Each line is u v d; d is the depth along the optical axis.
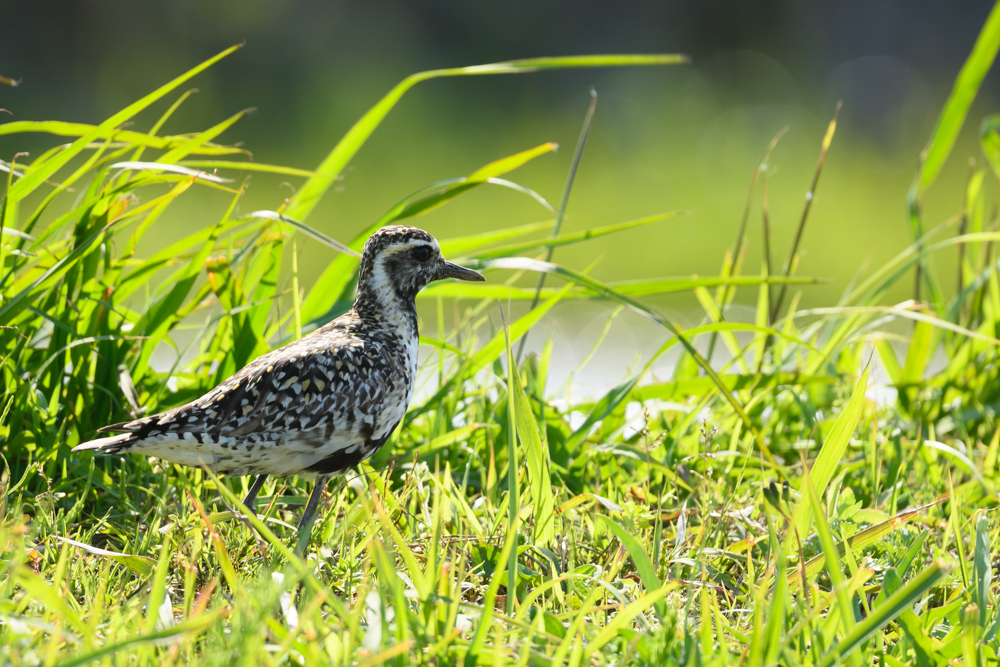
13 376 9.28
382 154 37.41
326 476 8.81
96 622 6.16
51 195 9.54
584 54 47.91
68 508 9.02
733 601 7.57
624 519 8.42
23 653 5.81
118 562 7.55
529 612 7.28
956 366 12.38
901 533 8.41
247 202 30.36
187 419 8.15
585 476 10.26
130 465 9.55
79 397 9.75
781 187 36.75
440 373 10.91
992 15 12.64
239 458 8.34
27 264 9.70
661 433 10.91
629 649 5.87
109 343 9.82
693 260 29.53
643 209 34.12
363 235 11.20
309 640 5.84
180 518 8.20
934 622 7.10
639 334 22.91
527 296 11.84
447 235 30.22
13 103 39.00
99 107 39.28
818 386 12.54
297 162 36.22
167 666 5.59
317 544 8.31
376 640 5.74
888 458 10.78
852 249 30.22
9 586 6.47
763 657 6.03
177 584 7.52
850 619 5.97
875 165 40.50
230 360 10.20
